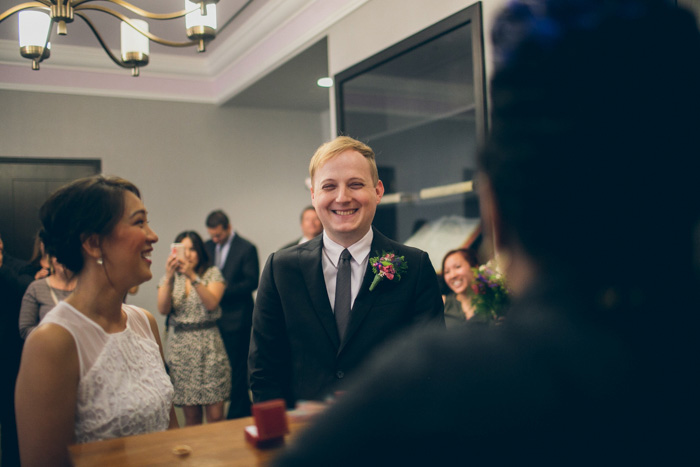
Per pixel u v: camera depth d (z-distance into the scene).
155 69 5.52
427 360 0.35
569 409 0.30
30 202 5.13
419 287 1.51
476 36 2.57
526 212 0.31
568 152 0.30
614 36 0.29
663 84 0.28
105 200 1.27
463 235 3.11
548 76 0.30
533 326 0.32
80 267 1.29
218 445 0.97
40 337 1.18
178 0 4.06
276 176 6.15
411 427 0.33
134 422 1.28
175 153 5.69
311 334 1.47
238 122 5.99
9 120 5.06
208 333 3.39
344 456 0.34
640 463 0.30
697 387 0.29
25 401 1.16
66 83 5.22
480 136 2.57
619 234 0.29
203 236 5.78
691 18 0.29
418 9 3.01
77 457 0.92
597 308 0.30
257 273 4.38
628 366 0.30
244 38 4.86
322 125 6.39
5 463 2.83
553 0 0.31
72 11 2.27
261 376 1.52
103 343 1.28
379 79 3.46
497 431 0.31
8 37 4.81
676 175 0.28
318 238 1.63
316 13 3.91
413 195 3.25
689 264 0.29
